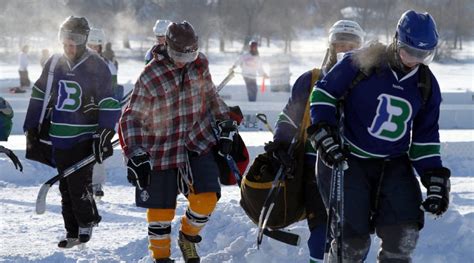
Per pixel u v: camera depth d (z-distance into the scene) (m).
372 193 8.34
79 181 11.54
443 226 10.80
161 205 9.75
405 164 8.38
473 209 14.75
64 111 11.39
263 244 10.71
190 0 90.56
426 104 8.21
